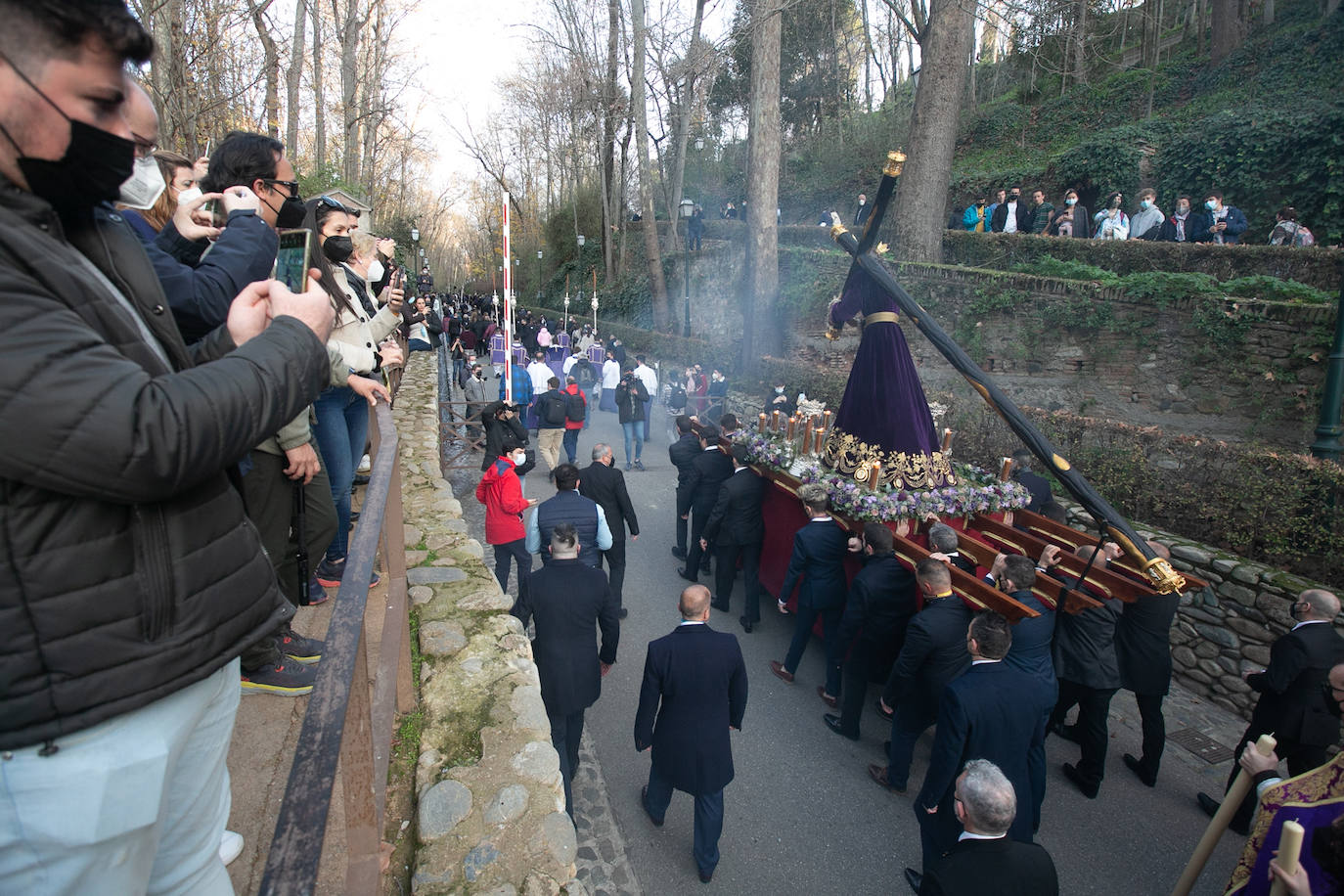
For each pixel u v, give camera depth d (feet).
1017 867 8.60
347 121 57.93
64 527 2.62
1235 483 19.54
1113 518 12.69
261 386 3.01
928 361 44.45
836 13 93.40
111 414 2.47
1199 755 16.79
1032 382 39.81
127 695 2.81
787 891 12.51
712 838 12.47
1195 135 50.78
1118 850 13.75
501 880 7.85
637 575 25.82
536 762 9.72
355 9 57.26
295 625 10.62
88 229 3.25
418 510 20.16
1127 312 36.40
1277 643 13.43
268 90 31.45
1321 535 17.67
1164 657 15.12
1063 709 16.81
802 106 104.32
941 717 11.61
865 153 85.15
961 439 27.61
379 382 10.84
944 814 11.64
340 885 6.66
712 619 22.80
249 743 7.93
